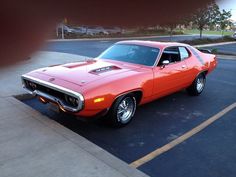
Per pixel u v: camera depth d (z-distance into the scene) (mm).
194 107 5559
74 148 3150
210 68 6676
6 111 4328
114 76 4141
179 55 5656
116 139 3902
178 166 3191
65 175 2598
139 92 4469
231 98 6359
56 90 3834
